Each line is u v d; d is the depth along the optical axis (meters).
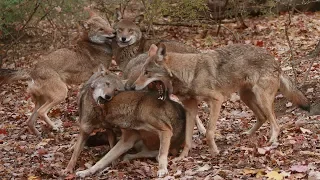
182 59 10.52
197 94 10.58
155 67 10.30
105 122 10.27
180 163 10.01
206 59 10.68
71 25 21.39
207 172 9.20
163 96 10.20
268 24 22.11
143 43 14.67
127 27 14.57
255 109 11.68
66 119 14.49
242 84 11.05
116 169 10.15
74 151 10.34
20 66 19.77
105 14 20.97
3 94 17.27
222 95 10.80
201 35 22.09
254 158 9.59
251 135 11.68
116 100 10.06
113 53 14.91
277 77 11.24
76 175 9.85
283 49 18.91
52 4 19.33
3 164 10.86
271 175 8.55
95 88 10.09
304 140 10.55
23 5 18.83
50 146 12.11
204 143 11.54
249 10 23.59
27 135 13.30
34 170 10.24
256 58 11.08
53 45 20.30
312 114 12.83
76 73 14.16
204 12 22.34
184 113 10.73
